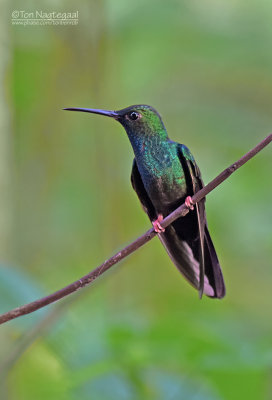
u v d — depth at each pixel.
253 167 13.26
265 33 13.32
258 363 6.86
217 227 12.82
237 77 13.74
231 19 13.26
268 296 12.92
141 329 7.26
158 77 13.45
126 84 13.38
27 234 12.63
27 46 11.88
